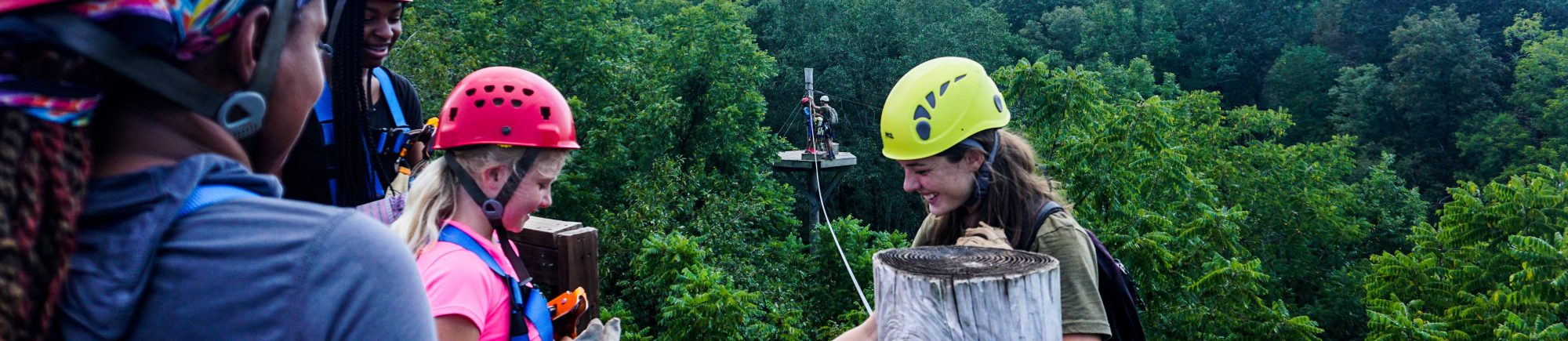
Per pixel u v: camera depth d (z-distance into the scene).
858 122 30.25
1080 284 1.66
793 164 20.81
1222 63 44.03
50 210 0.53
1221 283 11.28
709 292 11.33
